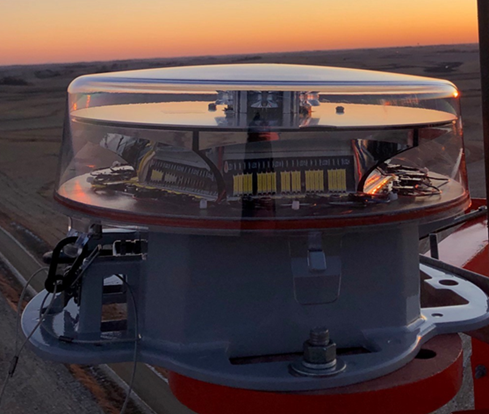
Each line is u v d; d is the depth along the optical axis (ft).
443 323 1.91
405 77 2.21
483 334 2.07
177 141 1.75
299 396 1.56
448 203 1.86
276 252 1.73
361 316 1.81
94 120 1.89
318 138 1.79
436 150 2.28
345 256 1.78
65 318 1.98
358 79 1.99
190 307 1.73
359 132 1.79
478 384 2.93
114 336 1.83
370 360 1.67
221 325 1.75
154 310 1.79
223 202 1.77
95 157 2.25
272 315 1.76
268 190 1.78
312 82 1.89
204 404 1.66
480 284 2.26
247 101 1.83
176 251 1.73
